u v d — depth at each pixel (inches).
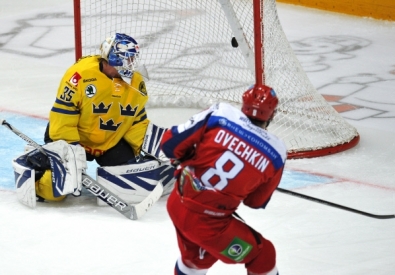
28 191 485.7
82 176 480.4
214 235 334.0
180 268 360.8
